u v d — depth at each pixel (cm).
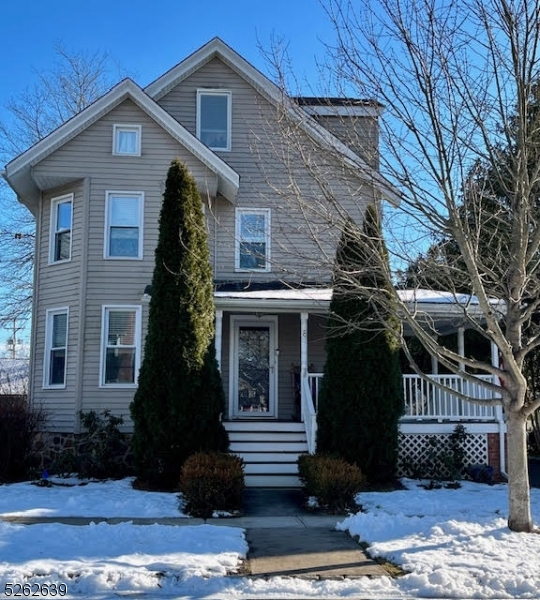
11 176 1472
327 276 1476
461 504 997
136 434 1170
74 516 906
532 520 884
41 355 1515
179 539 752
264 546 751
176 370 1163
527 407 797
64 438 1430
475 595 579
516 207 803
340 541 779
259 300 1334
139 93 1484
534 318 1542
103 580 595
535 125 803
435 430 1322
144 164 1495
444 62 819
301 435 1316
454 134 820
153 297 1205
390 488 1168
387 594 583
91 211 1475
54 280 1523
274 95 1554
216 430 1184
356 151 948
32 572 614
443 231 850
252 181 1603
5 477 1256
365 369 1200
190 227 1218
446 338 1994
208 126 1669
